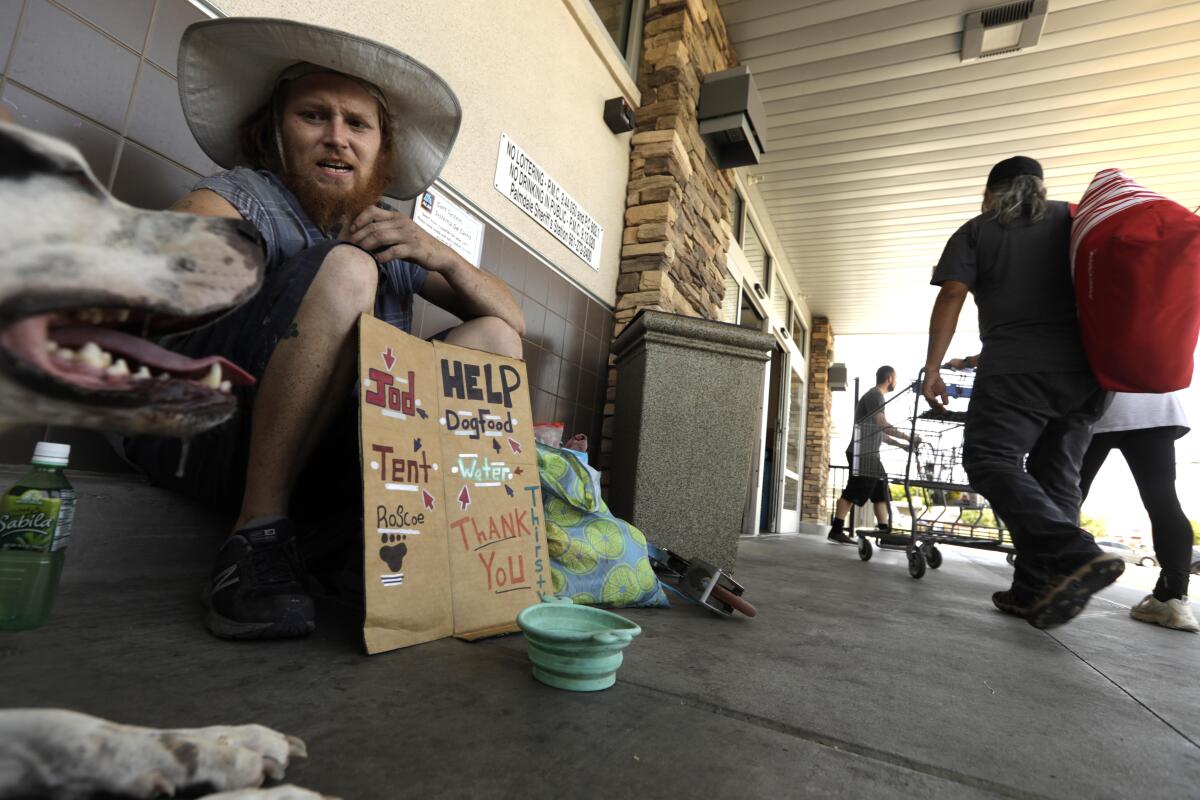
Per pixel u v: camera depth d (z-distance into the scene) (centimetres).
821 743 84
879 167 528
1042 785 78
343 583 138
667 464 237
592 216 300
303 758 64
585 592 154
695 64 360
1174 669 152
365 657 98
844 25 394
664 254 319
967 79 422
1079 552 178
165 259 65
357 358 111
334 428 126
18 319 56
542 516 141
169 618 107
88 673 79
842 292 820
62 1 117
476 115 221
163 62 135
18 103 111
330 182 134
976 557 562
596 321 306
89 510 123
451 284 146
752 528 532
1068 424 213
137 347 68
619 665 99
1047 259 204
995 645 161
